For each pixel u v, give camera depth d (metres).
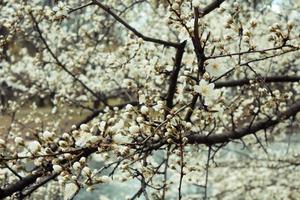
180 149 0.75
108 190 2.68
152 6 1.34
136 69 1.12
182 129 0.76
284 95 0.97
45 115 1.66
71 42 1.69
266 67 1.42
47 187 1.40
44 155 0.70
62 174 0.70
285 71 1.60
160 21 1.67
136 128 0.75
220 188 2.08
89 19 1.58
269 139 1.79
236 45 1.23
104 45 1.54
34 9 1.14
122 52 1.14
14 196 0.93
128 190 2.69
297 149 1.98
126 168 0.78
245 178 1.96
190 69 0.90
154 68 0.96
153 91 1.11
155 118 0.81
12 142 1.44
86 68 1.72
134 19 1.78
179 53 0.95
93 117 1.38
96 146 0.71
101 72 1.66
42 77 1.71
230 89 1.64
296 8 1.39
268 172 1.88
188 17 0.77
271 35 0.82
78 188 0.69
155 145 0.85
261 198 1.94
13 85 1.78
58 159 0.71
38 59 1.38
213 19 1.53
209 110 0.81
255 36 1.39
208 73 0.78
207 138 1.08
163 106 0.76
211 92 0.74
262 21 1.52
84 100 1.74
